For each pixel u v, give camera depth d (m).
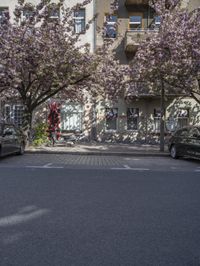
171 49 15.64
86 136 23.72
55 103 22.02
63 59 15.88
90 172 10.41
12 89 18.89
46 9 16.50
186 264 3.87
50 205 6.38
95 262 3.88
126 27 23.97
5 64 15.32
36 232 4.88
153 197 7.18
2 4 23.42
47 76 16.56
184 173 10.69
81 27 23.69
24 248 4.27
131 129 23.84
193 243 4.54
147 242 4.55
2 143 13.40
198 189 8.09
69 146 19.70
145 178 9.53
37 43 15.38
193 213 6.03
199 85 17.17
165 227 5.20
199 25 15.73
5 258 3.96
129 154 16.67
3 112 23.70
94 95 19.14
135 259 3.98
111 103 23.61
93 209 6.15
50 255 4.06
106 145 21.12
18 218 5.54
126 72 17.75
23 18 17.09
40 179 9.02
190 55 15.67
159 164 13.17
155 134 23.73
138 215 5.83
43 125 20.17
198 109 23.53
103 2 23.80
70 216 5.69
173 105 23.50
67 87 18.67
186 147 14.54
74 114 23.77
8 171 10.38
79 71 16.64
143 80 17.75
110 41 18.52
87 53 16.73
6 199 6.79
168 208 6.33
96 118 23.72
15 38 15.29
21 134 16.02
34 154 16.41
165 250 4.27
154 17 22.20
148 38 16.78
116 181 8.94
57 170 10.70
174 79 16.88
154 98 23.39
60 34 16.03
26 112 18.56
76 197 7.03
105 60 17.75
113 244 4.45
